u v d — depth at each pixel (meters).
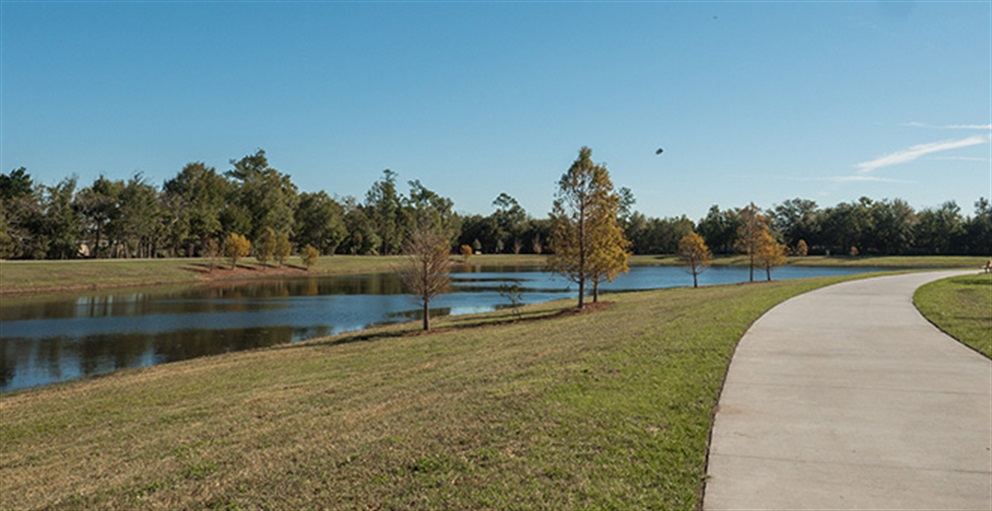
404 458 5.36
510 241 137.88
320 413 8.70
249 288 49.72
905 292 19.67
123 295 42.38
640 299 26.75
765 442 5.33
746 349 9.71
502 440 5.61
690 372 8.09
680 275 66.94
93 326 26.53
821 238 116.38
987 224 98.44
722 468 4.76
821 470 4.67
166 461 6.94
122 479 6.42
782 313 14.38
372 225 117.81
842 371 8.05
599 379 7.89
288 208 96.62
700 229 122.44
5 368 17.72
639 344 10.61
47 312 31.78
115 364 18.33
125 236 79.75
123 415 10.73
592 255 24.34
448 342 16.89
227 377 13.95
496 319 23.66
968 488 4.29
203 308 33.84
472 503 4.28
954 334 10.88
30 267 51.47
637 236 126.75
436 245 21.88
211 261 67.19
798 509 4.01
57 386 14.95
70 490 6.36
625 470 4.76
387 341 18.69
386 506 4.37
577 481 4.58
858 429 5.63
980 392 6.87
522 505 4.20
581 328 16.48
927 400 6.57
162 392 12.61
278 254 74.00
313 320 28.53
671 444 5.31
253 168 100.38
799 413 6.17
